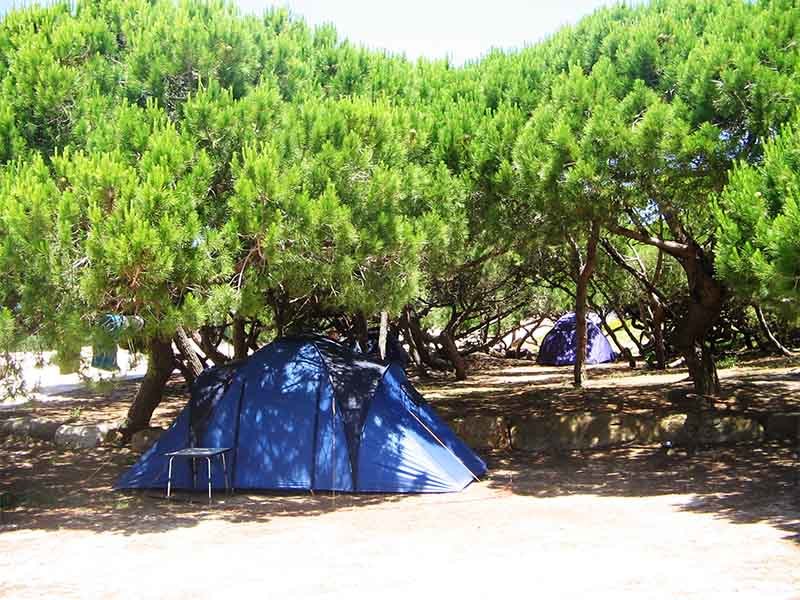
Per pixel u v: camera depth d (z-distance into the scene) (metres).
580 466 10.45
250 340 14.39
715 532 6.86
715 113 8.81
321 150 8.47
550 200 9.12
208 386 9.81
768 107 8.31
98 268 6.75
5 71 9.90
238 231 7.54
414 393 10.27
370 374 9.77
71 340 7.02
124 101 8.85
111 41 10.23
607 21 11.77
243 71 10.11
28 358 11.76
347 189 8.29
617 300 23.30
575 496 8.77
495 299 24.27
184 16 10.56
